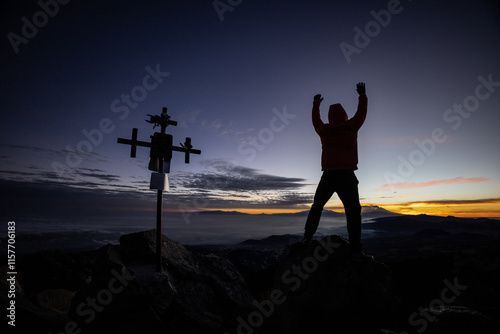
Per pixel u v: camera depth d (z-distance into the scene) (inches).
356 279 124.6
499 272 180.1
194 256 202.8
